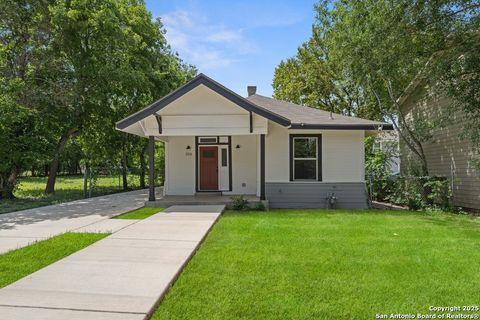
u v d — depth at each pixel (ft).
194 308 11.68
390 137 60.13
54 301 11.79
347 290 13.15
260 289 13.24
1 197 46.62
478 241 20.98
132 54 57.36
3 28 46.03
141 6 60.64
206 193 45.73
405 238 21.67
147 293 12.46
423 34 32.45
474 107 32.63
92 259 16.61
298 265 16.03
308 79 82.17
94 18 47.01
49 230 24.07
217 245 19.74
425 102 46.55
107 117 57.21
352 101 79.71
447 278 14.48
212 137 46.21
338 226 25.57
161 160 74.90
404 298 12.49
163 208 35.78
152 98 62.64
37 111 45.47
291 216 30.71
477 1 28.96
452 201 39.78
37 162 47.26
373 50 33.88
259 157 38.99
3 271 15.30
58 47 48.37
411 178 40.16
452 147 42.37
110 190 61.82
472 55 30.50
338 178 40.83
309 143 41.19
